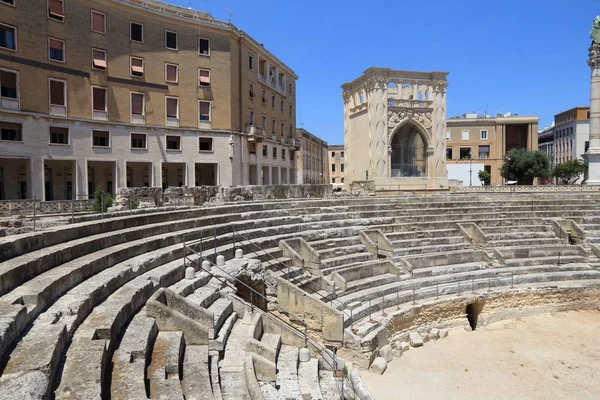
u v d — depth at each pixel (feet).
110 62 132.36
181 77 147.33
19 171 123.65
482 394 46.44
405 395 45.78
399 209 94.73
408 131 144.77
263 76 187.52
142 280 40.98
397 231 86.38
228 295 46.93
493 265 80.07
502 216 96.84
